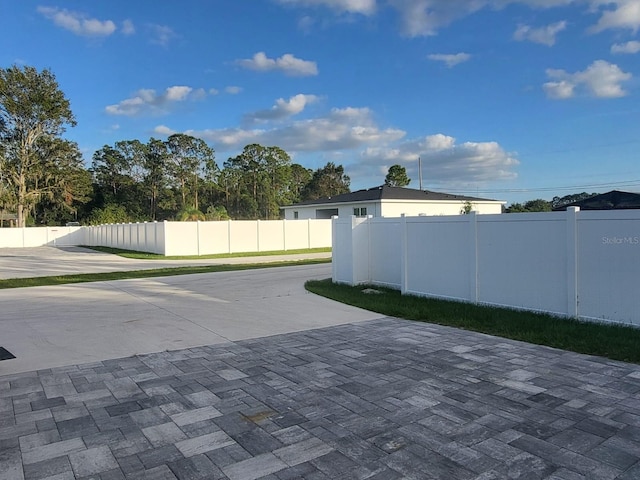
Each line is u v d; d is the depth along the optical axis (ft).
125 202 219.61
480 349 18.58
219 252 87.51
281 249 95.20
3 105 163.94
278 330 23.06
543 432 11.03
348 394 13.80
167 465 9.77
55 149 175.52
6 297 35.86
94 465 9.80
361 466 9.61
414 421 11.80
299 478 9.17
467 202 122.01
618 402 12.80
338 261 39.73
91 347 20.04
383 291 34.50
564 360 16.81
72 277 50.75
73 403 13.44
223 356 18.37
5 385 15.15
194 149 223.71
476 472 9.29
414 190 125.39
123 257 84.69
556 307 23.17
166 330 23.34
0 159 161.48
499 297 25.94
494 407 12.60
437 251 29.84
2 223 168.66
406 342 20.02
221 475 9.32
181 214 119.75
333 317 26.18
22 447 10.69
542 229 23.70
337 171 271.49
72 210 182.70
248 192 228.02
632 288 20.21
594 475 9.09
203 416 12.35
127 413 12.64
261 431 11.38
